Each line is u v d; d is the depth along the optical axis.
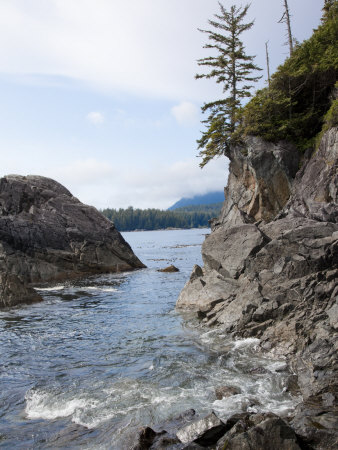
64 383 12.96
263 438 7.73
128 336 18.47
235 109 39.78
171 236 178.12
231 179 41.31
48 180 51.16
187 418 9.91
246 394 11.34
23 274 39.03
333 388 10.51
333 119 28.12
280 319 16.05
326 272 16.58
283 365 13.01
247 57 43.59
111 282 38.75
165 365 14.16
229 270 23.03
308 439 8.04
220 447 8.09
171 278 40.53
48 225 43.62
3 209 42.50
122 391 12.06
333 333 13.02
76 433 9.62
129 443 8.61
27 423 10.37
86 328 20.31
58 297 30.38
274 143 33.78
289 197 32.94
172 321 21.05
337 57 32.28
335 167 25.33
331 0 41.72
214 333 17.84
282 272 18.28
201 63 43.66
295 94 36.12
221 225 41.97
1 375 13.88
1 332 19.75
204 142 40.19
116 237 49.72
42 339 18.38
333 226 18.97
